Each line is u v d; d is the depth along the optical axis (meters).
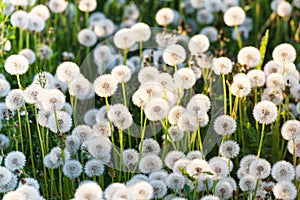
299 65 5.23
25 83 4.43
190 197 3.32
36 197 3.07
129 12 6.28
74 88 3.76
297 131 3.59
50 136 3.91
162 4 6.62
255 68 4.66
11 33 4.53
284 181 3.30
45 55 5.12
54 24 5.72
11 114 3.68
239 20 5.10
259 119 3.54
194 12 6.59
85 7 5.48
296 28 5.94
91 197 2.94
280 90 3.98
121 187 2.99
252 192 3.48
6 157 3.45
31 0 5.14
